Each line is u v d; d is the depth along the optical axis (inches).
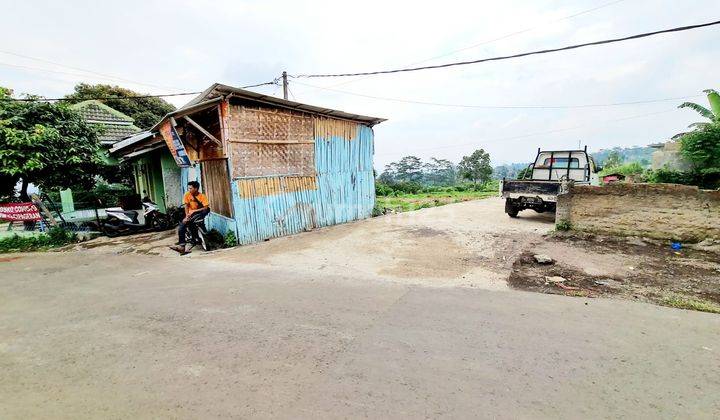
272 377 104.2
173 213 424.2
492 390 95.8
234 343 126.5
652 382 98.8
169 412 89.3
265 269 229.9
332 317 147.1
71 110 404.8
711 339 122.6
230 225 311.9
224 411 89.0
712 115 437.4
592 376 101.9
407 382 100.1
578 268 207.2
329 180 397.4
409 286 187.2
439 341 124.3
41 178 364.8
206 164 348.8
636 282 182.7
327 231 364.5
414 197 973.2
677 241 244.2
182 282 206.4
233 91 283.3
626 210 263.7
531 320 140.3
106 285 206.7
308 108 351.9
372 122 442.0
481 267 218.2
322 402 91.8
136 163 566.6
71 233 361.1
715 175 409.4
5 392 100.5
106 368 112.3
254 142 315.6
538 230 328.8
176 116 294.4
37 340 134.5
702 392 94.1
